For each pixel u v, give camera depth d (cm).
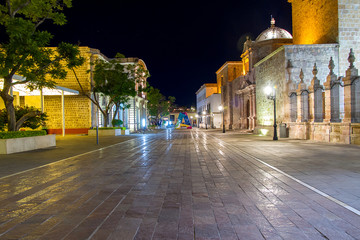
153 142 1992
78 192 579
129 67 3020
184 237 352
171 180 690
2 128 1644
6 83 1377
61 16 1377
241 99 4031
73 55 1375
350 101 1537
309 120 1923
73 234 364
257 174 752
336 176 702
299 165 877
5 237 357
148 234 362
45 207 479
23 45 1112
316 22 2373
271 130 2492
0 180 703
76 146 1678
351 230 368
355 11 2089
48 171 827
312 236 351
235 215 430
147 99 5753
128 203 498
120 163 980
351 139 1515
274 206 472
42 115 1798
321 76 2128
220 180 684
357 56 2098
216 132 3769
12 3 1280
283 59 2214
